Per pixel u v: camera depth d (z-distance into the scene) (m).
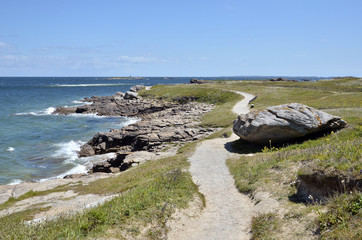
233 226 12.55
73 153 42.34
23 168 35.34
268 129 27.75
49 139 50.47
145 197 13.77
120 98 100.69
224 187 18.30
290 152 20.77
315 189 12.13
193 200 14.98
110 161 35.97
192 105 75.50
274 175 16.83
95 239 9.29
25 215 15.84
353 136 24.55
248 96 68.81
